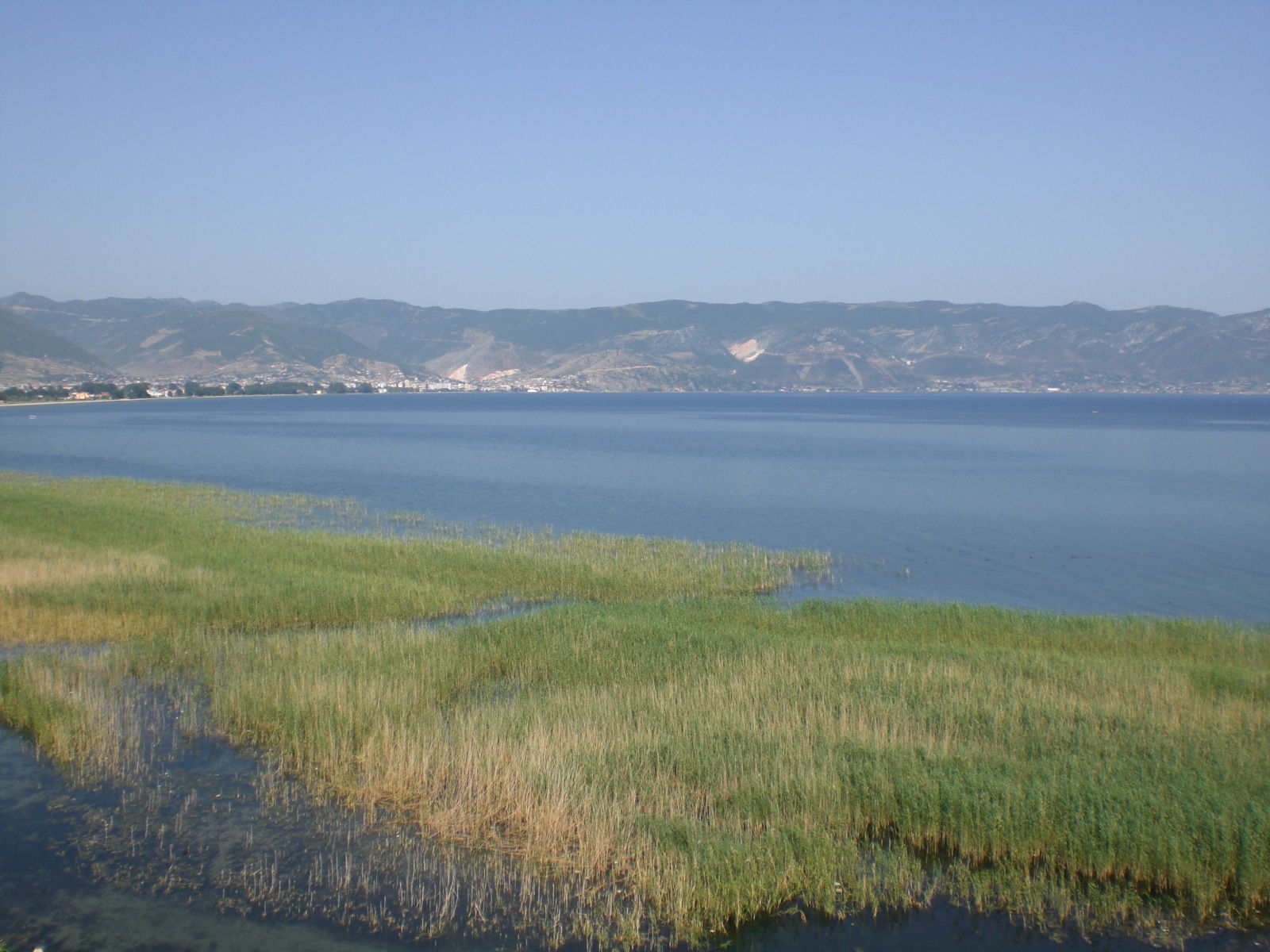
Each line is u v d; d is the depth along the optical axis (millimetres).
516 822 11891
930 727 14508
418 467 72438
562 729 14086
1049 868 10953
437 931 10000
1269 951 9828
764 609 23375
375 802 12531
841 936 10094
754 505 51094
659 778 12609
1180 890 10570
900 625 22188
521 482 62406
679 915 10195
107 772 13500
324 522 41781
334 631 21125
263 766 13695
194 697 16359
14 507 39562
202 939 9836
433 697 15984
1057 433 123938
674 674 17531
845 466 74250
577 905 10453
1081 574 32750
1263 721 14875
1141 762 12953
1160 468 73000
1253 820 10984
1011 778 12359
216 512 42375
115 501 43406
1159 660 19219
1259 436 116688
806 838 10992
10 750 14242
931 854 11445
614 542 35250
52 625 20797
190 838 11750
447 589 25891
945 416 182125
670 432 124062
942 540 39656
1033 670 17891
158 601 22891
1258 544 38844
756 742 13562
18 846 11516
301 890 10703
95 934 9875
